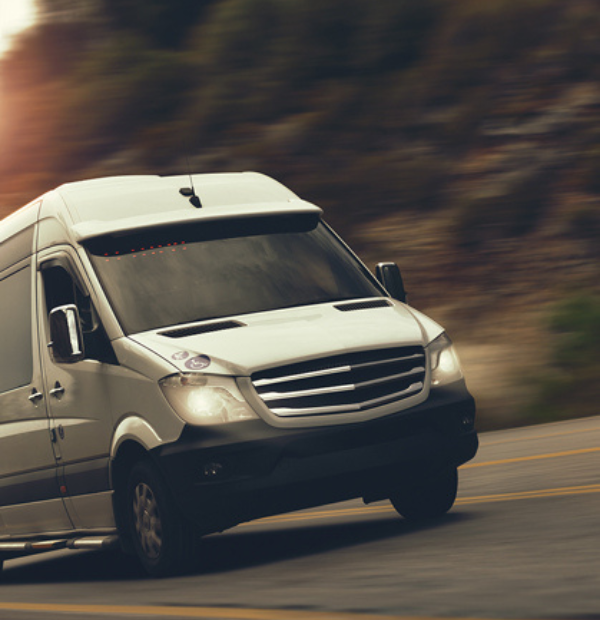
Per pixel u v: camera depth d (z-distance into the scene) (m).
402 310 9.48
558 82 30.95
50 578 10.93
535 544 7.43
